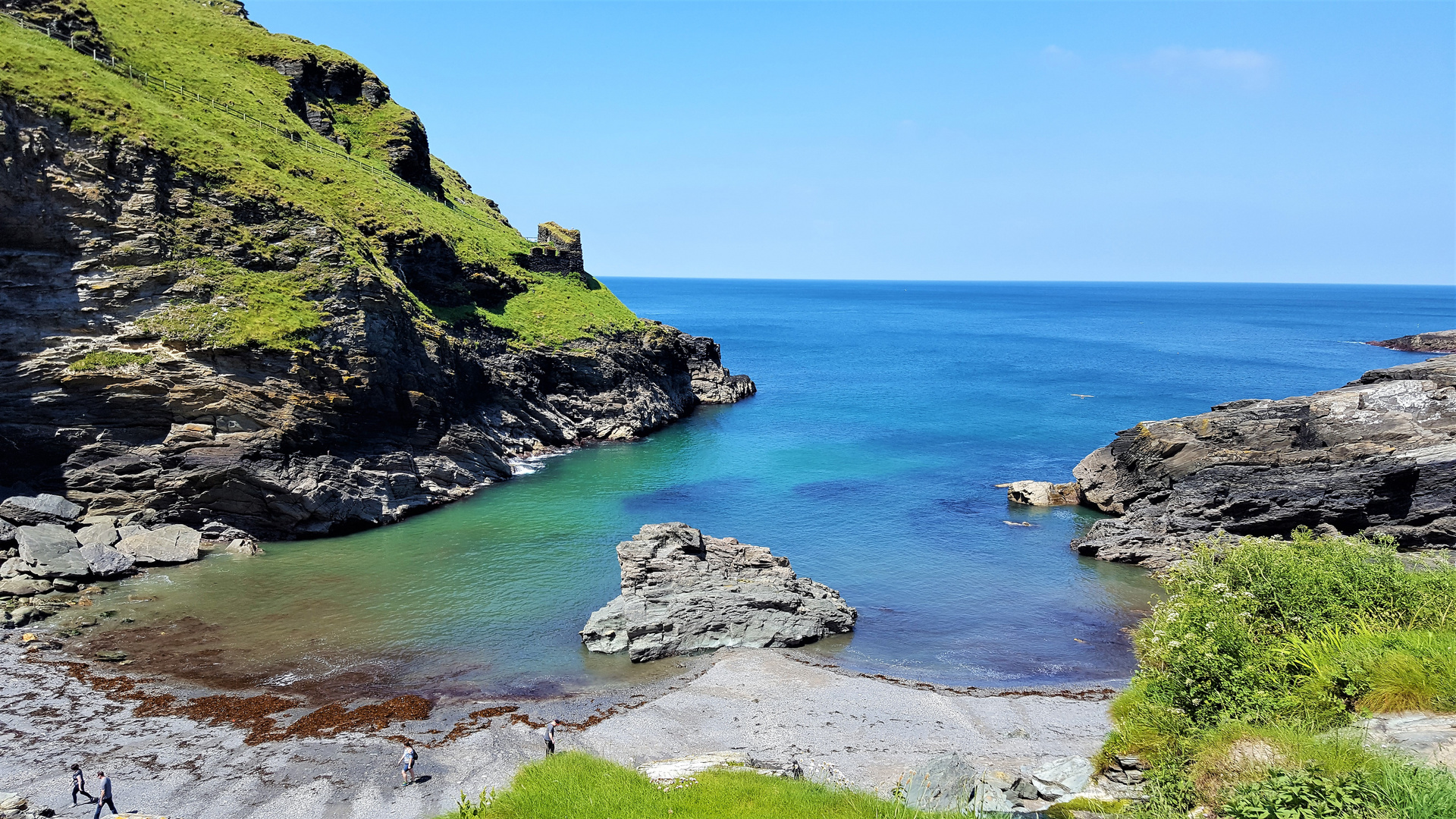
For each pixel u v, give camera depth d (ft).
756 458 298.76
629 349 370.12
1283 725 61.11
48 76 205.57
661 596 155.63
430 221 342.64
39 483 185.78
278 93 368.07
